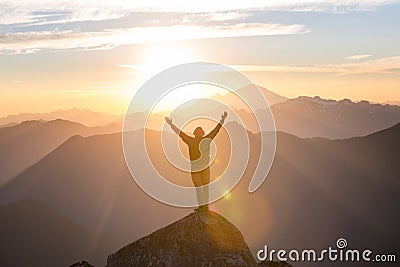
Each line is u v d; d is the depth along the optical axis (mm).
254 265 18703
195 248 18656
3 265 152750
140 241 20062
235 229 19422
